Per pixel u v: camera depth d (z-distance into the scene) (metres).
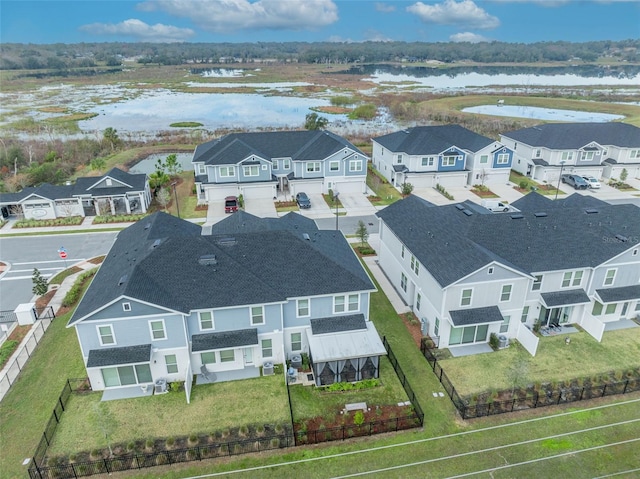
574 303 28.22
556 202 36.50
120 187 48.88
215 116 111.50
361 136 82.38
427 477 19.17
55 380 24.73
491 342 27.25
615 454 20.25
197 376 25.06
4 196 47.06
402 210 35.25
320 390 24.16
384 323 29.73
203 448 20.36
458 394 23.69
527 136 63.22
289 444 20.75
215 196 52.84
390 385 24.47
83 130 92.69
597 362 26.16
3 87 170.12
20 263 38.66
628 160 59.84
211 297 23.98
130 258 26.44
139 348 23.31
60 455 20.30
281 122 101.75
